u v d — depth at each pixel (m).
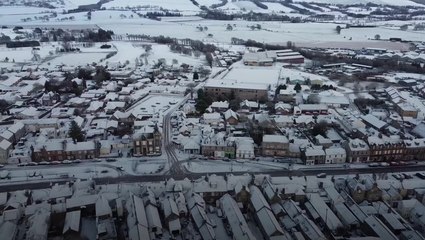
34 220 145.88
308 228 143.25
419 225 155.00
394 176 193.38
